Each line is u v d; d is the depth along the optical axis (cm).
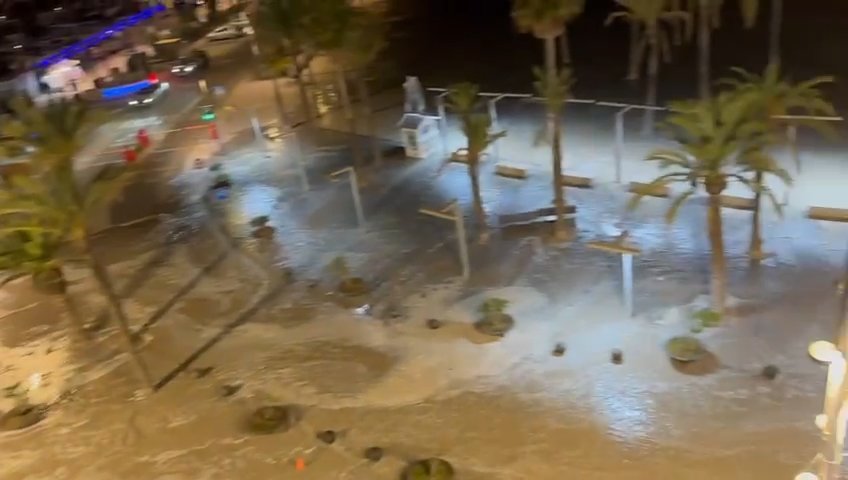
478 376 2170
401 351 2316
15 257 2267
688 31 3997
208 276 2852
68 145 2125
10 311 2822
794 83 3512
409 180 3275
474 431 1992
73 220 2116
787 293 2273
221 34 5538
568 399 2042
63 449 2156
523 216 2836
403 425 2047
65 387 2397
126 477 2027
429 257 2738
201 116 4238
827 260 2378
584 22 4847
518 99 3806
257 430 2098
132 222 3297
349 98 4197
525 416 2012
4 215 2477
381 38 3700
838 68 3597
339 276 2717
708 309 2231
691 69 3878
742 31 4244
